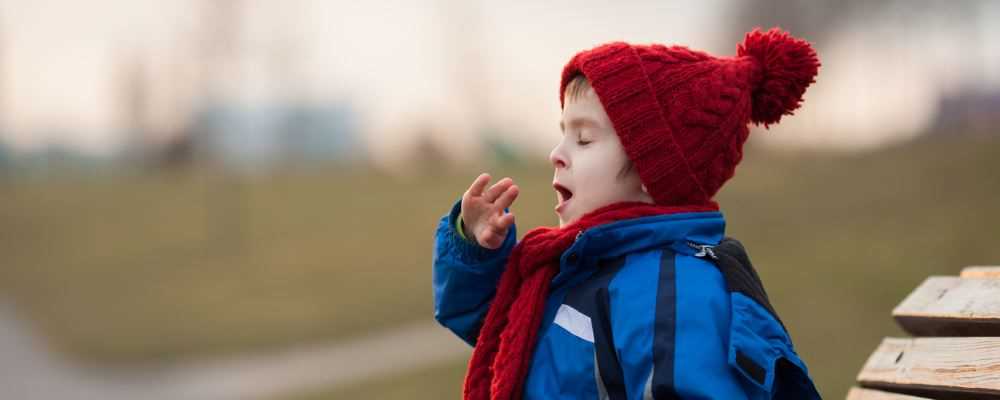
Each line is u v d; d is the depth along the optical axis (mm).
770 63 3068
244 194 59969
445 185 60781
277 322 28094
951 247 25625
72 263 43531
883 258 25688
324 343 25172
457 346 23469
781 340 2592
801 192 39781
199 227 50031
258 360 23531
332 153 85188
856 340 17156
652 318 2537
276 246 43469
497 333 2910
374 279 34469
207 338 26297
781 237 32281
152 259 42344
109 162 88062
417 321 27391
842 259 26453
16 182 78062
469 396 2877
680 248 2730
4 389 21297
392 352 23531
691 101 2830
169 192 63594
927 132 55281
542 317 2814
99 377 22469
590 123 2908
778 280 25219
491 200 2914
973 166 36219
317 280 35156
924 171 37875
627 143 2803
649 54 2865
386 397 17828
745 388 2482
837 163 46344
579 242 2746
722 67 2928
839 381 14078
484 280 3062
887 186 37219
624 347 2549
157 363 23766
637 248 2750
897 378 3064
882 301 20984
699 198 2910
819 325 18938
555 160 2990
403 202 54469
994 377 2738
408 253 39656
